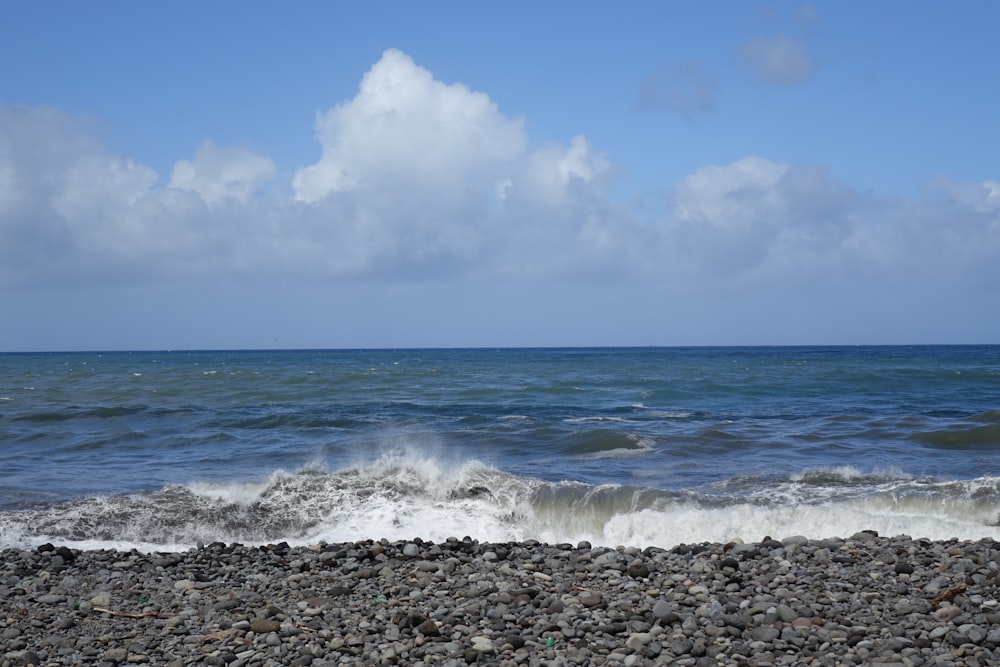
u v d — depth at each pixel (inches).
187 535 492.4
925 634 264.2
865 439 837.8
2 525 501.0
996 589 307.4
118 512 527.2
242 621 291.6
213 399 1395.2
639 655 251.9
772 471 667.4
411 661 250.8
